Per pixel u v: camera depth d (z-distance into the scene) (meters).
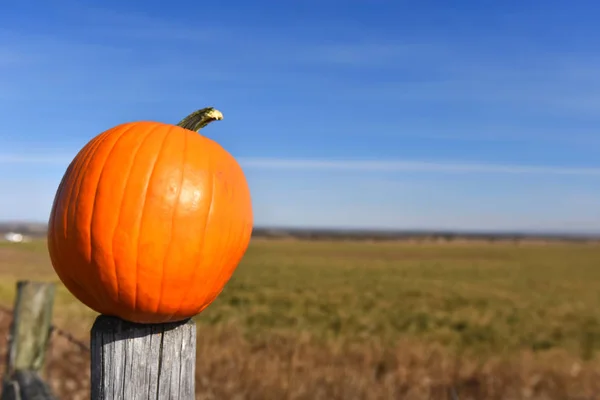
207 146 2.26
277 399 6.32
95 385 1.98
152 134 2.17
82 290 2.13
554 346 13.94
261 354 8.52
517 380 8.14
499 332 15.79
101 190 2.01
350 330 14.78
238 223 2.23
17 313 4.67
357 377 7.39
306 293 24.94
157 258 1.99
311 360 8.37
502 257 67.00
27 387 4.03
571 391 7.97
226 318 15.99
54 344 7.57
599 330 16.97
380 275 37.00
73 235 2.02
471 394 7.47
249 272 37.41
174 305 2.07
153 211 1.99
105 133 2.23
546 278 37.44
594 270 46.53
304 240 155.12
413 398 6.96
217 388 6.48
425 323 17.06
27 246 59.47
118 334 1.98
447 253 75.31
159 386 2.00
